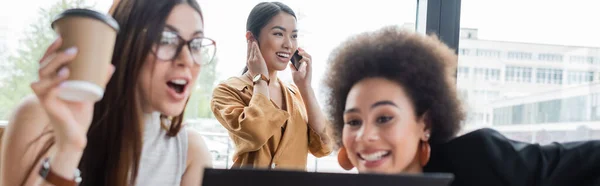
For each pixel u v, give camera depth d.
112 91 0.83
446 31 1.85
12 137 0.80
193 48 0.85
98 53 0.62
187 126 1.02
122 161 0.85
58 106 0.65
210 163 1.03
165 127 0.95
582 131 1.84
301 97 1.61
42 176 0.72
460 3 1.85
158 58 0.81
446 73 0.77
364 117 0.73
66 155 0.68
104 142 0.85
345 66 0.77
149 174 0.90
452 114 0.77
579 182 0.74
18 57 1.73
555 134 1.84
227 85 1.53
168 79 0.83
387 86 0.73
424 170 0.77
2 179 0.80
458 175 0.76
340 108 0.78
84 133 0.69
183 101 0.86
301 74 1.53
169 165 0.93
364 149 0.73
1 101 1.72
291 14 1.55
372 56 0.75
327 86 0.80
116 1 0.86
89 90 0.62
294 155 1.48
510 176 0.74
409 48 0.76
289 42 1.53
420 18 1.92
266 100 1.42
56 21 0.62
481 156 0.75
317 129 1.50
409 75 0.74
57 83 0.62
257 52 1.48
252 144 1.40
